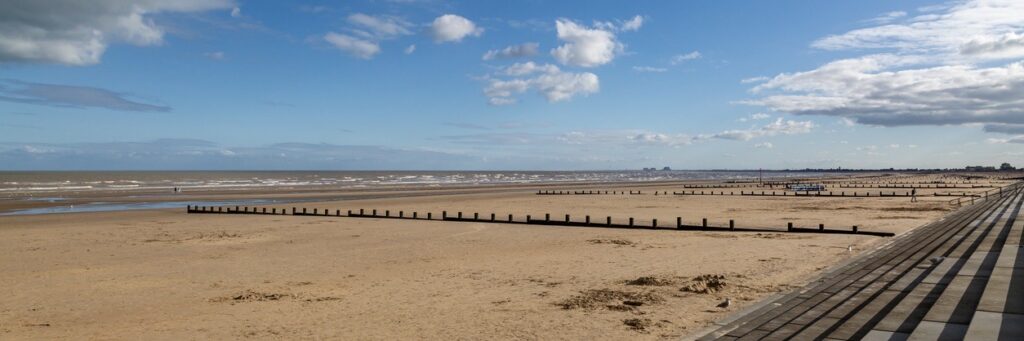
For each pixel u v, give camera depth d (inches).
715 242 1159.6
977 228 1231.5
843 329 470.9
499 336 507.5
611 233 1350.9
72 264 925.2
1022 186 4035.4
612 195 3248.0
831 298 586.9
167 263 933.8
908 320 490.3
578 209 2194.9
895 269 746.2
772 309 551.5
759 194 3191.4
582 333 510.6
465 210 2135.8
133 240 1227.9
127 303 658.2
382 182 6013.8
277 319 579.8
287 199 2866.6
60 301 669.3
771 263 879.1
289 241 1216.8
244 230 1425.9
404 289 719.7
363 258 981.2
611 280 759.7
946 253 872.9
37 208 2193.7
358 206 2335.1
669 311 580.4
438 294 687.1
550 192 3503.9
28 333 539.8
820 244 1102.4
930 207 2090.3
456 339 501.4
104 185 4655.5
